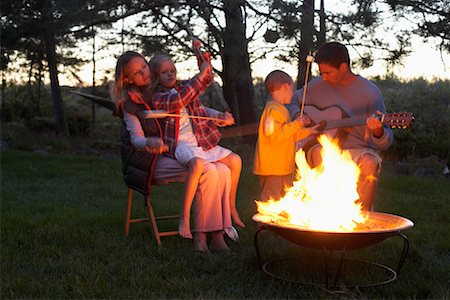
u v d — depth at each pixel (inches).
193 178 171.9
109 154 567.8
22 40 565.3
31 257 167.8
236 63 448.8
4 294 135.5
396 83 597.6
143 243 183.0
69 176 356.8
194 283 140.9
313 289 138.0
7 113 756.0
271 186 182.1
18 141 606.5
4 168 381.7
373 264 155.6
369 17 409.1
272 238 184.9
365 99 189.0
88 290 136.6
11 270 153.9
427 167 440.8
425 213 238.8
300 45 409.4
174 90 181.0
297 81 418.3
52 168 388.8
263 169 181.2
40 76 684.1
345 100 190.9
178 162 179.8
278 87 180.2
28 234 194.1
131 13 475.8
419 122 551.2
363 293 134.3
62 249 175.3
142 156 181.6
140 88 181.0
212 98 621.0
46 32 525.3
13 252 170.9
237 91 512.7
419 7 414.9
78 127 701.3
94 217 222.2
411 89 589.6
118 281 145.6
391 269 150.9
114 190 301.0
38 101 768.9
